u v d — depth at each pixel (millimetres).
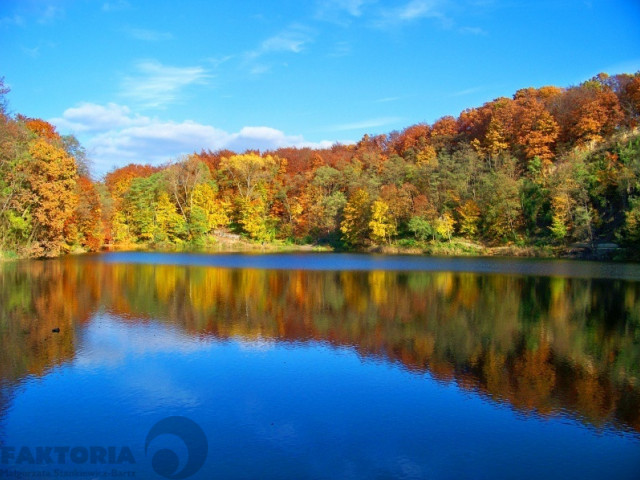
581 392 13711
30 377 14328
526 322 22375
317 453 10086
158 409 12156
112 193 94688
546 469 9625
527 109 82562
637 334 20203
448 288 33219
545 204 71250
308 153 112562
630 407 12688
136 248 82750
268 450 10188
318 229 91375
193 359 16297
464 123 102750
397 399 13047
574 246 63250
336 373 15094
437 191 77938
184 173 91688
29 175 50656
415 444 10555
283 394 13297
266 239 92250
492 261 56781
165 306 25453
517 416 12070
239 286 33500
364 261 57156
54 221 53000
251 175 96875
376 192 83250
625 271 44219
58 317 22281
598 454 10258
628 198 60438
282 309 25188
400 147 110188
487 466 9711
